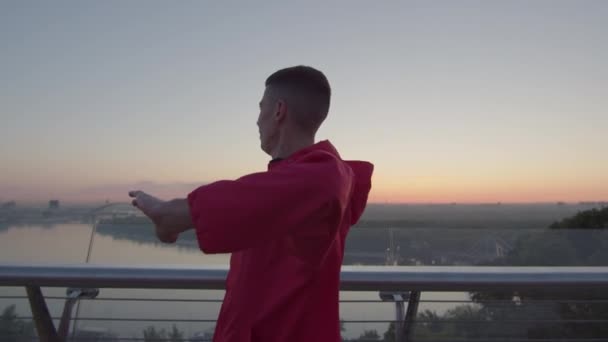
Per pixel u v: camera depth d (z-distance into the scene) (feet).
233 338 3.13
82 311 5.36
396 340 5.52
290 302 3.09
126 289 5.20
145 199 2.71
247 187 2.37
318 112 3.56
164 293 5.49
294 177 2.41
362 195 3.75
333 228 2.58
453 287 4.95
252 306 3.14
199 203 2.37
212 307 5.54
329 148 3.24
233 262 3.51
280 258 3.17
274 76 3.69
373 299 5.43
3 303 5.22
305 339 3.05
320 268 3.07
